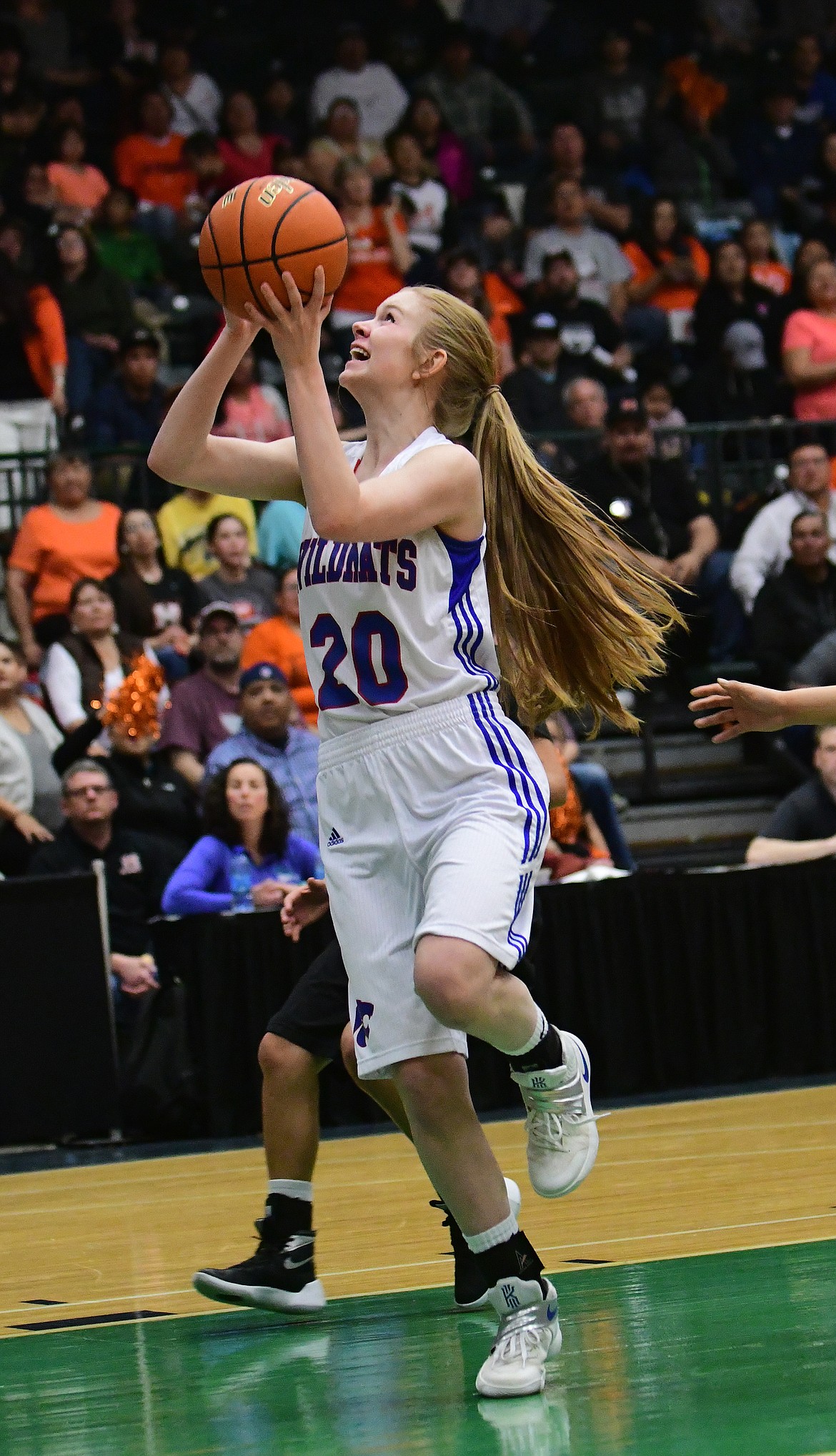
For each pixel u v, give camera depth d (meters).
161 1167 7.25
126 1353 3.79
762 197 17.44
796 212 17.02
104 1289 4.59
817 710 3.60
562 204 15.44
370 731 3.47
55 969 8.21
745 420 14.27
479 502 3.51
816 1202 5.18
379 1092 4.26
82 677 9.90
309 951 8.10
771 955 8.98
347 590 3.45
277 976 8.09
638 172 17.30
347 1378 3.44
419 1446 2.87
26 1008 8.16
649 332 15.25
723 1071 8.83
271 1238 4.11
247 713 8.87
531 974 3.79
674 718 12.59
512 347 14.09
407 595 3.43
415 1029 3.36
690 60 17.98
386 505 3.32
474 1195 3.34
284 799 8.38
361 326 3.67
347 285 14.36
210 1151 7.72
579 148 16.44
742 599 12.40
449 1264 4.66
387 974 3.40
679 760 12.50
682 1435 2.81
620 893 8.69
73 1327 4.10
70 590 10.80
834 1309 3.71
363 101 16.44
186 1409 3.26
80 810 8.63
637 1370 3.29
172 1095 8.13
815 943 9.07
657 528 12.16
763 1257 4.35
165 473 3.77
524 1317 3.30
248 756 8.86
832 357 14.17
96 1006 8.24
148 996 8.24
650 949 8.73
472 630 3.50
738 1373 3.21
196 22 17.08
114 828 8.88
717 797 12.43
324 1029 4.20
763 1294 3.91
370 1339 3.81
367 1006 3.42
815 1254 4.35
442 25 17.98
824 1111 7.51
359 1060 3.45
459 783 3.44
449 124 16.69
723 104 18.11
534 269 15.29
